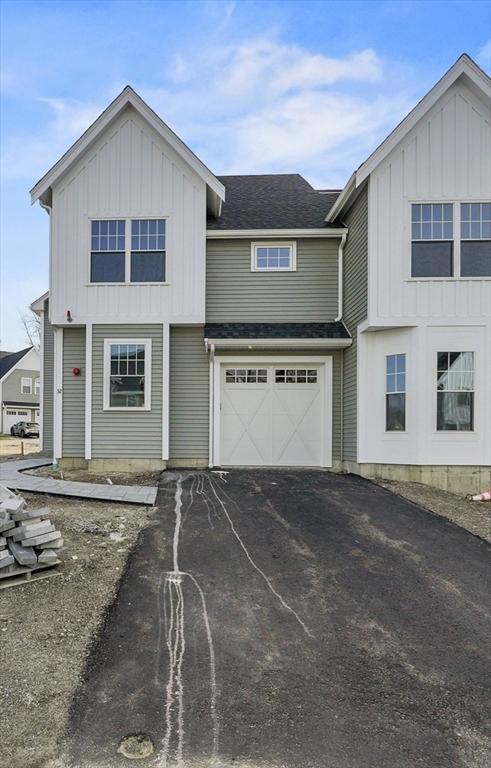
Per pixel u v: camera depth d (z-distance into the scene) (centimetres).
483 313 872
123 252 997
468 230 883
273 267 1062
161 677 288
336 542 543
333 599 405
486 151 888
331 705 266
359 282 941
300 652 322
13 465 1086
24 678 280
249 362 1027
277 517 630
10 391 4088
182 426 1020
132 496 715
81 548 491
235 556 493
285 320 1054
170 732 240
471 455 859
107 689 274
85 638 329
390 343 909
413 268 885
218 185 995
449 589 431
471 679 296
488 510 718
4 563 402
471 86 882
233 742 235
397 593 420
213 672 295
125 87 964
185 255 995
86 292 994
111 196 996
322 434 1023
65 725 243
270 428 1029
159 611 374
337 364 1027
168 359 995
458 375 870
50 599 382
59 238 994
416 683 290
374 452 921
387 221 887
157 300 994
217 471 960
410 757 228
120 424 990
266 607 387
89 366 992
